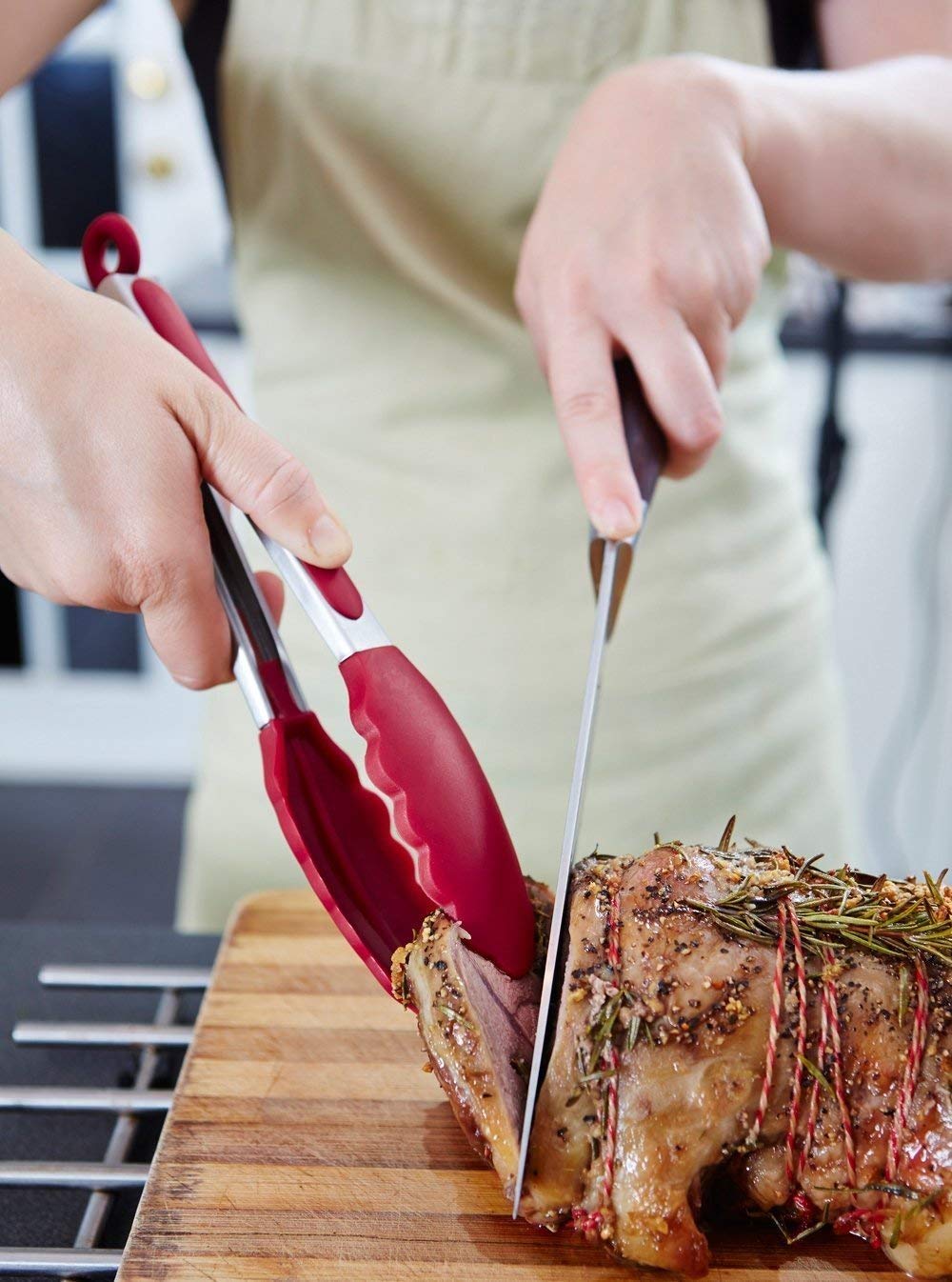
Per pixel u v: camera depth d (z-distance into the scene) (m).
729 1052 0.53
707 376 0.60
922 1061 0.53
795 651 0.86
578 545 0.80
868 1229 0.54
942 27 0.79
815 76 0.71
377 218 0.78
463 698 0.81
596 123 0.63
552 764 0.82
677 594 0.81
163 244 1.63
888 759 1.59
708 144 0.62
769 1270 0.54
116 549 0.54
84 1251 0.53
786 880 0.55
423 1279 0.53
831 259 0.73
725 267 0.61
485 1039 0.54
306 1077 0.60
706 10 0.78
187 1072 0.60
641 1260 0.53
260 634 0.57
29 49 0.69
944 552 1.49
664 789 0.83
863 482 1.49
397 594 0.81
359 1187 0.56
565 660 0.81
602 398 0.60
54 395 0.53
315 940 0.68
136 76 1.53
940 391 1.44
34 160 1.58
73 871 1.63
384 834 0.57
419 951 0.55
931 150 0.72
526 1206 0.53
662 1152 0.53
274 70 0.76
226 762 0.82
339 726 0.80
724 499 0.82
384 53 0.76
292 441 0.82
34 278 0.54
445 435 0.80
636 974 0.53
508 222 0.78
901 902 0.55
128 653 1.78
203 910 0.84
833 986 0.53
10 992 0.67
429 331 0.79
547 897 0.59
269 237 0.80
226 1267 0.52
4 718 1.82
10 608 1.74
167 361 0.54
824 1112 0.53
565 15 0.75
